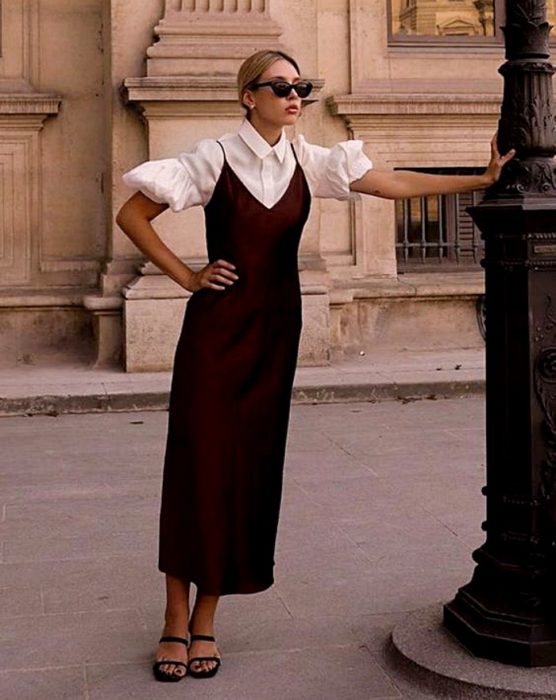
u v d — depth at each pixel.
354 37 10.97
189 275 3.64
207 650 3.73
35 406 8.71
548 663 3.55
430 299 10.92
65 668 3.78
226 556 3.67
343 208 10.96
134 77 9.91
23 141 10.55
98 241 10.70
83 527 5.54
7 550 5.15
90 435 7.91
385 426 8.12
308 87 3.60
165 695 3.56
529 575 3.61
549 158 3.65
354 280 10.95
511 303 3.62
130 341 9.67
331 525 5.50
